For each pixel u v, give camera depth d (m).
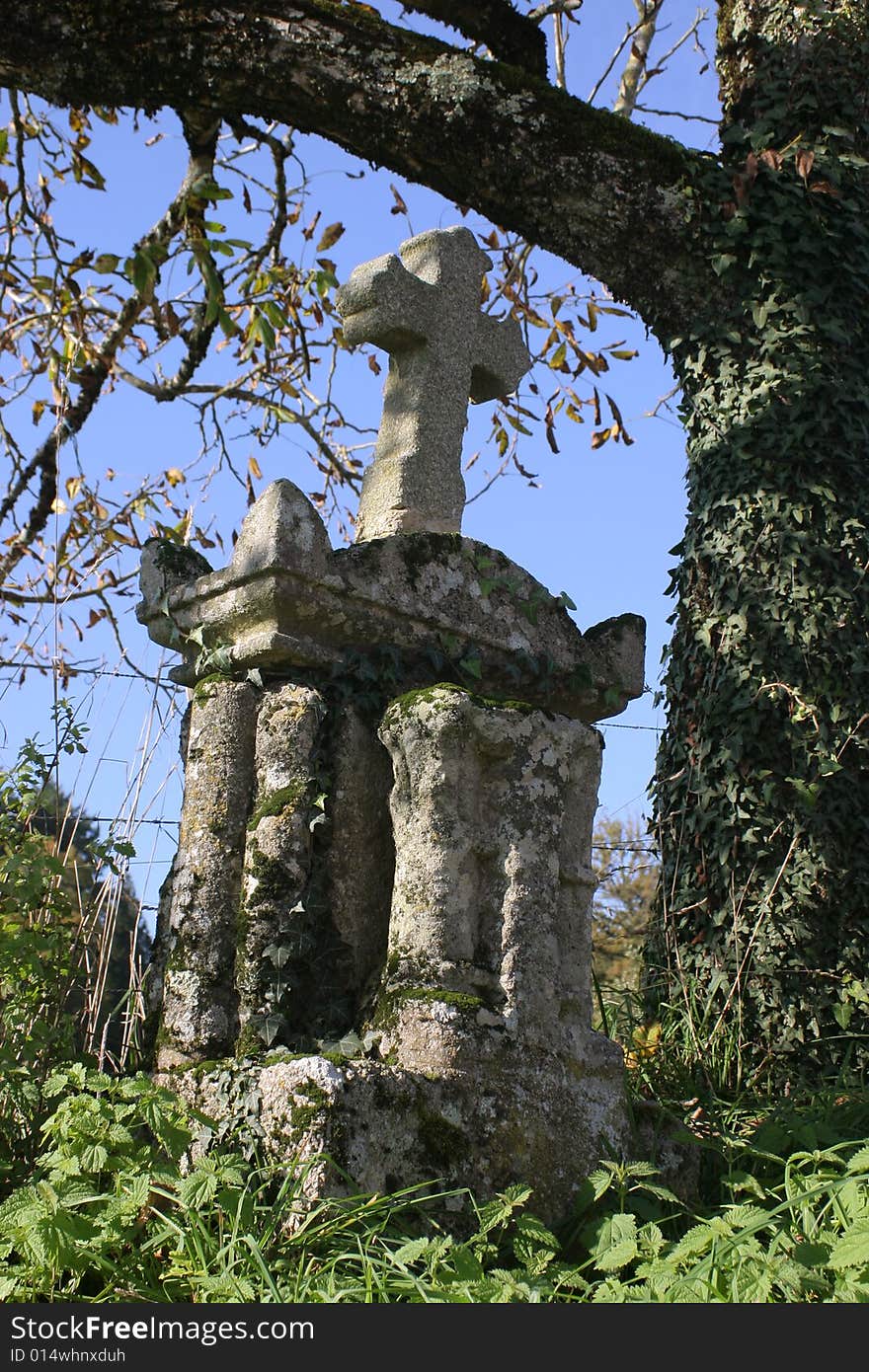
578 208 5.66
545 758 3.69
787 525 5.40
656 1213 3.42
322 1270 2.83
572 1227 3.37
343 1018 3.56
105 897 4.34
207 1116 3.18
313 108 5.48
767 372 5.53
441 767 3.54
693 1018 5.02
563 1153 3.45
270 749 3.72
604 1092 3.63
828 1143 3.90
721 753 5.29
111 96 5.33
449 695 3.56
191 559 4.11
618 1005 5.33
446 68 5.46
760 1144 3.78
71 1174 2.88
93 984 4.26
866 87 5.91
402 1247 2.91
